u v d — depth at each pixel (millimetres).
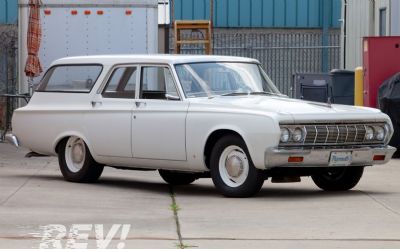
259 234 12359
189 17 44031
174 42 36969
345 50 40094
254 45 42688
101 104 17656
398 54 25453
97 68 17984
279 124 14914
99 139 17656
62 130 18359
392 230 12617
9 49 32969
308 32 44594
